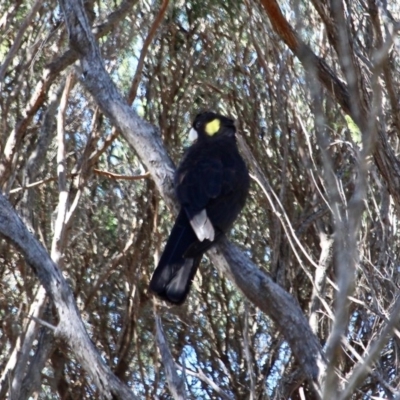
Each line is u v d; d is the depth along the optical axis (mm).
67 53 10828
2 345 11656
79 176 10953
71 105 12930
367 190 9859
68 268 12898
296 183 12445
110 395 6809
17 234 7188
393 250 9852
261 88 13078
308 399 12156
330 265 10930
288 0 11828
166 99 13141
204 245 7652
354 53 8648
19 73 12172
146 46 10852
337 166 11938
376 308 8727
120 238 12852
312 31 11570
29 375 10172
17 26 12867
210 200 8234
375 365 8898
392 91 8828
